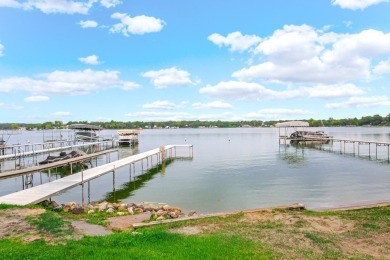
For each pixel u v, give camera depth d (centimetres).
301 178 3106
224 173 3519
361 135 11356
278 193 2455
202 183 2958
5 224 1309
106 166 2997
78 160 3108
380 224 1332
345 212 1552
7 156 4138
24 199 1822
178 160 4834
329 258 970
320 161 4447
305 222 1378
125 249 975
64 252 933
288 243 1102
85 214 1758
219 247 1020
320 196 2320
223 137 12575
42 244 1048
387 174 3294
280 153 5659
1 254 919
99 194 2622
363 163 4191
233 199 2308
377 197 2267
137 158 3672
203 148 6981
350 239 1157
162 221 1438
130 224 1459
